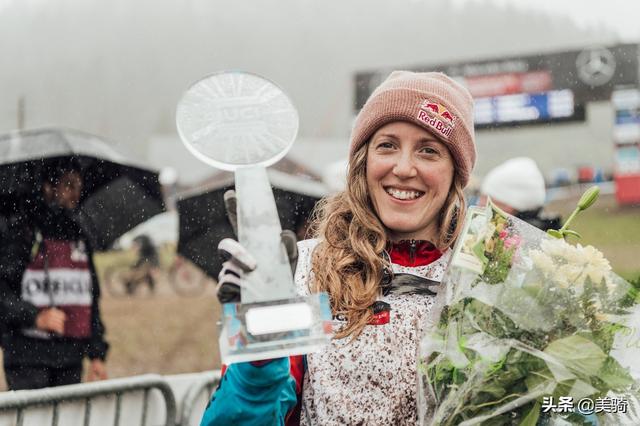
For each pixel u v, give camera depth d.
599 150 25.14
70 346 3.75
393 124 1.51
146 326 10.15
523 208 4.36
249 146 1.20
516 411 1.37
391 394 1.43
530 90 15.76
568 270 1.36
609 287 1.35
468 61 16.16
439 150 1.52
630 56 15.50
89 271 3.91
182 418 3.10
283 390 1.42
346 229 1.55
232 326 1.06
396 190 1.51
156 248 12.54
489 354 1.35
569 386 1.35
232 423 1.29
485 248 1.37
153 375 3.01
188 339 9.59
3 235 3.79
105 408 2.82
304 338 1.06
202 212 4.95
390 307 1.47
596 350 1.35
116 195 4.77
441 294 1.38
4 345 3.68
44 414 2.55
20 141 4.75
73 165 4.55
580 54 15.79
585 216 17.84
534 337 1.35
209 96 1.22
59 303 3.77
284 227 4.70
